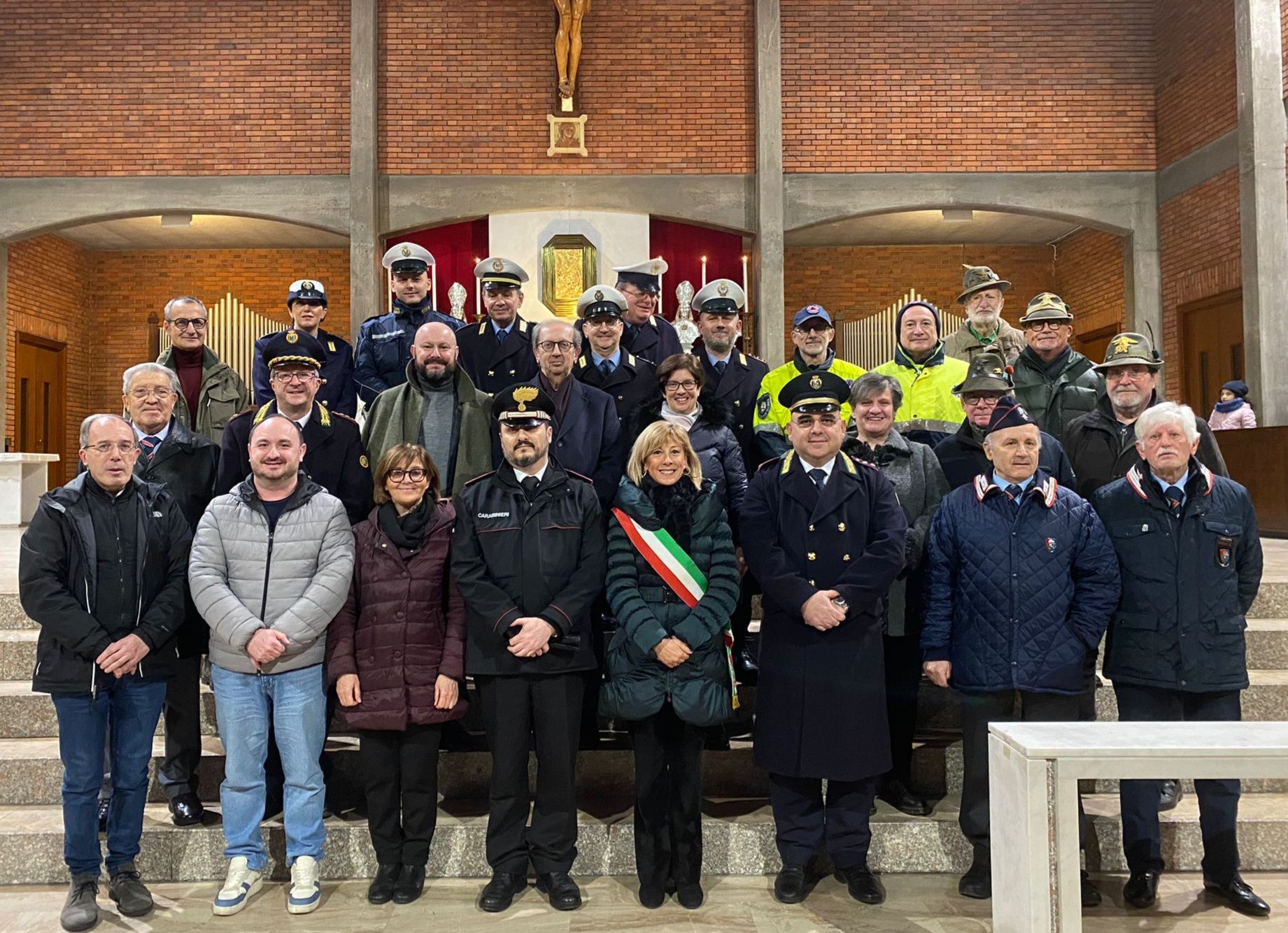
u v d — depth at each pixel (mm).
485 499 3201
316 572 3170
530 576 3133
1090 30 10555
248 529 3162
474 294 10609
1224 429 8578
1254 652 4148
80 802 2988
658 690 3029
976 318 4637
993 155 10500
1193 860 3318
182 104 10250
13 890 3254
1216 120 9617
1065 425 4000
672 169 10438
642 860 3104
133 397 3600
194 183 10211
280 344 3520
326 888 3258
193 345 4469
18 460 8875
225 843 3297
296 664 3109
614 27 10406
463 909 3074
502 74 10344
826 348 4148
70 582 3021
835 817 3139
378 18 10297
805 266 14102
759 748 3139
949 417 4031
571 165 10367
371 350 4500
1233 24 9320
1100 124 10570
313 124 10273
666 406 3730
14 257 11914
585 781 3719
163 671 3141
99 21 10242
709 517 3189
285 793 3127
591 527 3221
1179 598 3027
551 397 3699
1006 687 3047
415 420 3779
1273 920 2889
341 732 3916
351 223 10148
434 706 3109
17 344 12133
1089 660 3307
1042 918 1887
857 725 3051
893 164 10453
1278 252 9031
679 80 10438
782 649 3123
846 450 3586
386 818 3145
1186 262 10172
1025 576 3070
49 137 10211
